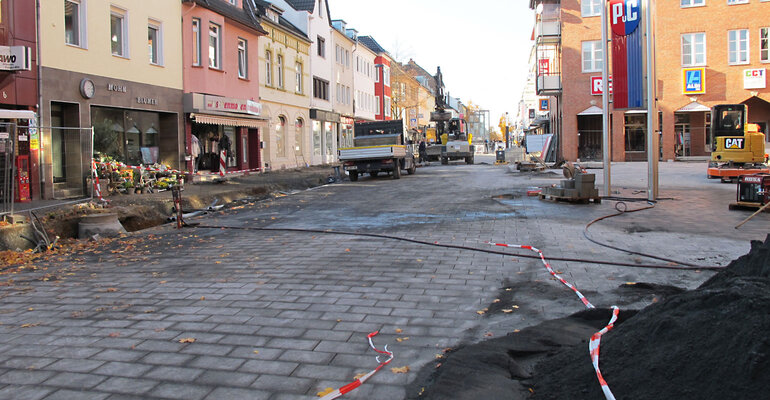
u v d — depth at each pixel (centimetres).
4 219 948
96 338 439
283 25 3150
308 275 646
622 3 1375
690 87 3509
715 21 3478
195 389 339
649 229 912
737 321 270
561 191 1332
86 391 338
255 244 876
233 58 2425
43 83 1396
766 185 1084
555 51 4316
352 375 357
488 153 8356
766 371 240
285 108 3141
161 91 1917
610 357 311
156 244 912
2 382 354
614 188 1672
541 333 411
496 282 593
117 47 1731
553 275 611
